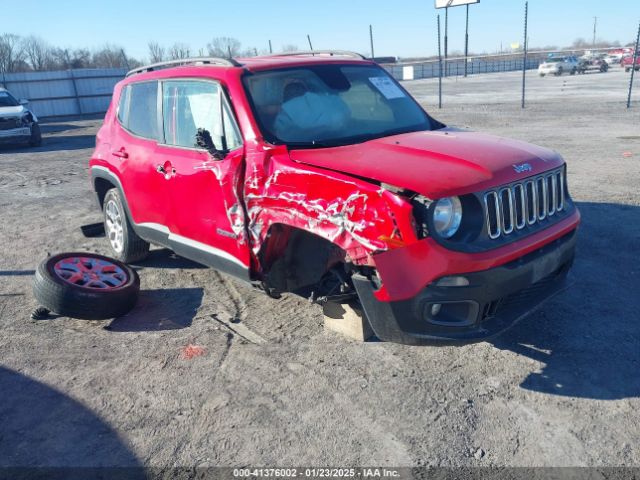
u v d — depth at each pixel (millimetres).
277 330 4453
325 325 4438
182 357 4121
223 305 4992
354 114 4438
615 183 8336
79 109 33312
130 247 5848
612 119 15633
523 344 4039
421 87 36219
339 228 3385
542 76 46531
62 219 8297
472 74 60688
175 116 4809
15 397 3727
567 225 3848
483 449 3027
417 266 3141
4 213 8859
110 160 5664
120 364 4082
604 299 4660
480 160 3502
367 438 3158
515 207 3482
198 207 4449
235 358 4066
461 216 3277
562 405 3355
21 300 5316
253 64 4473
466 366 3807
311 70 4594
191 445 3188
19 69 54250
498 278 3277
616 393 3438
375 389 3604
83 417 3486
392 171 3316
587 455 2945
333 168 3500
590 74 45781
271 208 3801
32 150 17531
